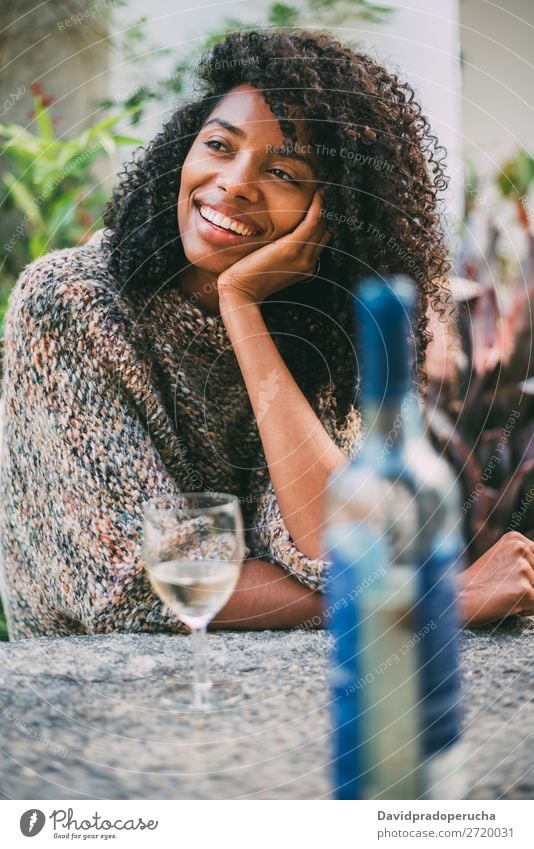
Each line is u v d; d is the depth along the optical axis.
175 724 0.69
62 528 1.11
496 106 2.04
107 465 1.10
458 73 2.04
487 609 0.93
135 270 1.20
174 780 0.62
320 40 1.21
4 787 0.61
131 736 0.67
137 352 1.19
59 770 0.63
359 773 0.55
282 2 1.98
